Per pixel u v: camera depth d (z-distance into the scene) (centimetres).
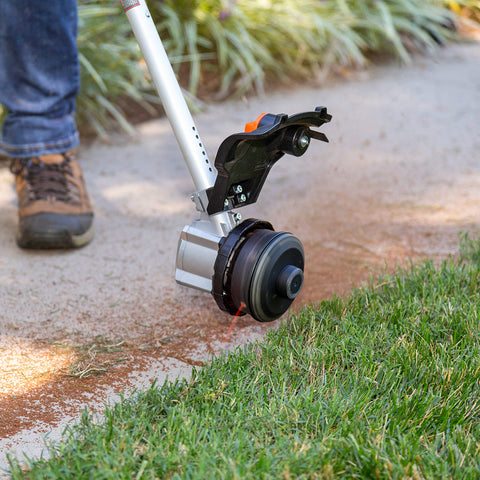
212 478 113
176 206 261
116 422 131
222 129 338
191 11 424
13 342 168
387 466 116
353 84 412
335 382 143
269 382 145
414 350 153
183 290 199
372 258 217
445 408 133
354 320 169
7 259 214
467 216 246
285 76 422
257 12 432
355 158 306
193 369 149
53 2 208
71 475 117
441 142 321
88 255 220
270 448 123
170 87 145
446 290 183
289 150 140
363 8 467
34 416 139
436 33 482
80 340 171
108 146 327
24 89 219
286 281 137
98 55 350
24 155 221
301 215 252
